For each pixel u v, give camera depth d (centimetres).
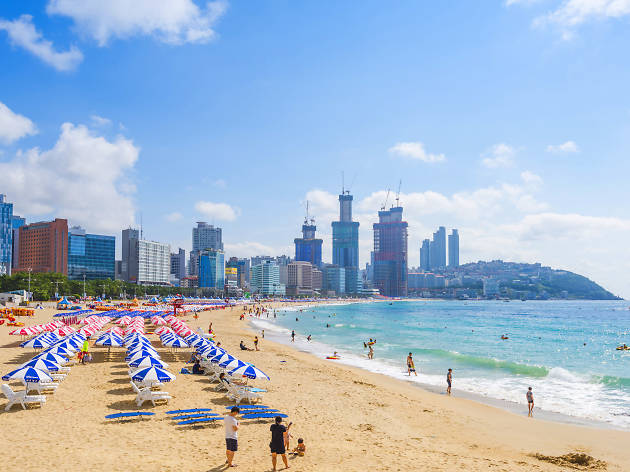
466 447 2025
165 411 2286
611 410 2955
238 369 2652
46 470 1469
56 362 2689
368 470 1592
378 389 3334
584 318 18275
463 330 10644
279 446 1566
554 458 1897
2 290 16075
